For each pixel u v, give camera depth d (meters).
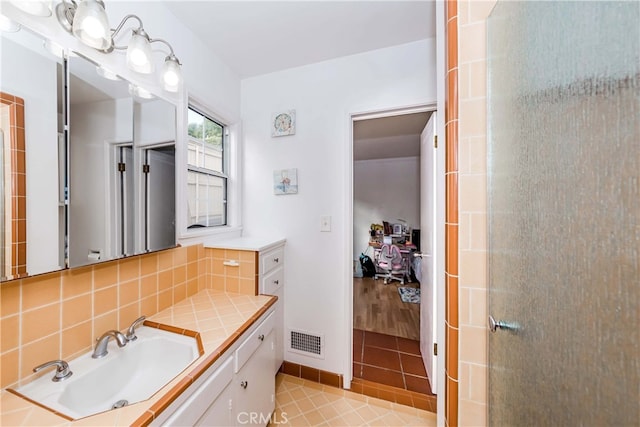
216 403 0.92
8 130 0.72
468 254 0.92
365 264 4.68
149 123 1.22
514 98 0.69
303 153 1.88
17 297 0.75
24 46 0.76
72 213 0.88
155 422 0.65
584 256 0.44
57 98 0.84
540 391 0.57
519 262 0.67
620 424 0.36
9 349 0.73
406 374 1.84
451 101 0.94
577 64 0.45
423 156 2.11
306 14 1.39
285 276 1.92
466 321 0.92
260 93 1.98
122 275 1.09
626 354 0.36
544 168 0.55
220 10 1.36
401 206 5.07
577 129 0.45
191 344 1.03
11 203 0.73
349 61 1.75
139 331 1.12
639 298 0.34
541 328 0.56
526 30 0.63
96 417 0.64
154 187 1.24
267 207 1.98
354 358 2.05
